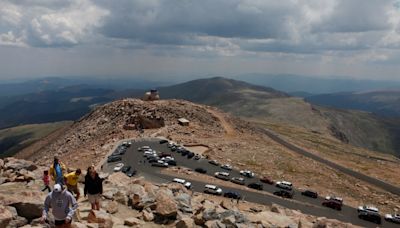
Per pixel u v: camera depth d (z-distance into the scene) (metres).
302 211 85.50
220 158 128.88
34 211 21.95
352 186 119.00
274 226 28.86
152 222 26.48
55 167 27.56
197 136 161.00
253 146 157.25
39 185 32.56
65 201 18.00
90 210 24.98
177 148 131.12
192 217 27.91
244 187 99.81
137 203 29.25
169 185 36.34
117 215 27.20
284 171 123.62
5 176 34.78
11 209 21.34
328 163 157.38
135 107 188.00
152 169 107.94
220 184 99.31
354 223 83.12
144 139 145.75
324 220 33.34
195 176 103.94
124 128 162.25
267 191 98.88
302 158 153.62
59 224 18.02
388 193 116.50
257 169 120.62
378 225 84.50
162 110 186.88
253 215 30.56
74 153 140.88
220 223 26.00
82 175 36.19
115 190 31.83
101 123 180.88
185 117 186.62
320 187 110.69
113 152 125.19
